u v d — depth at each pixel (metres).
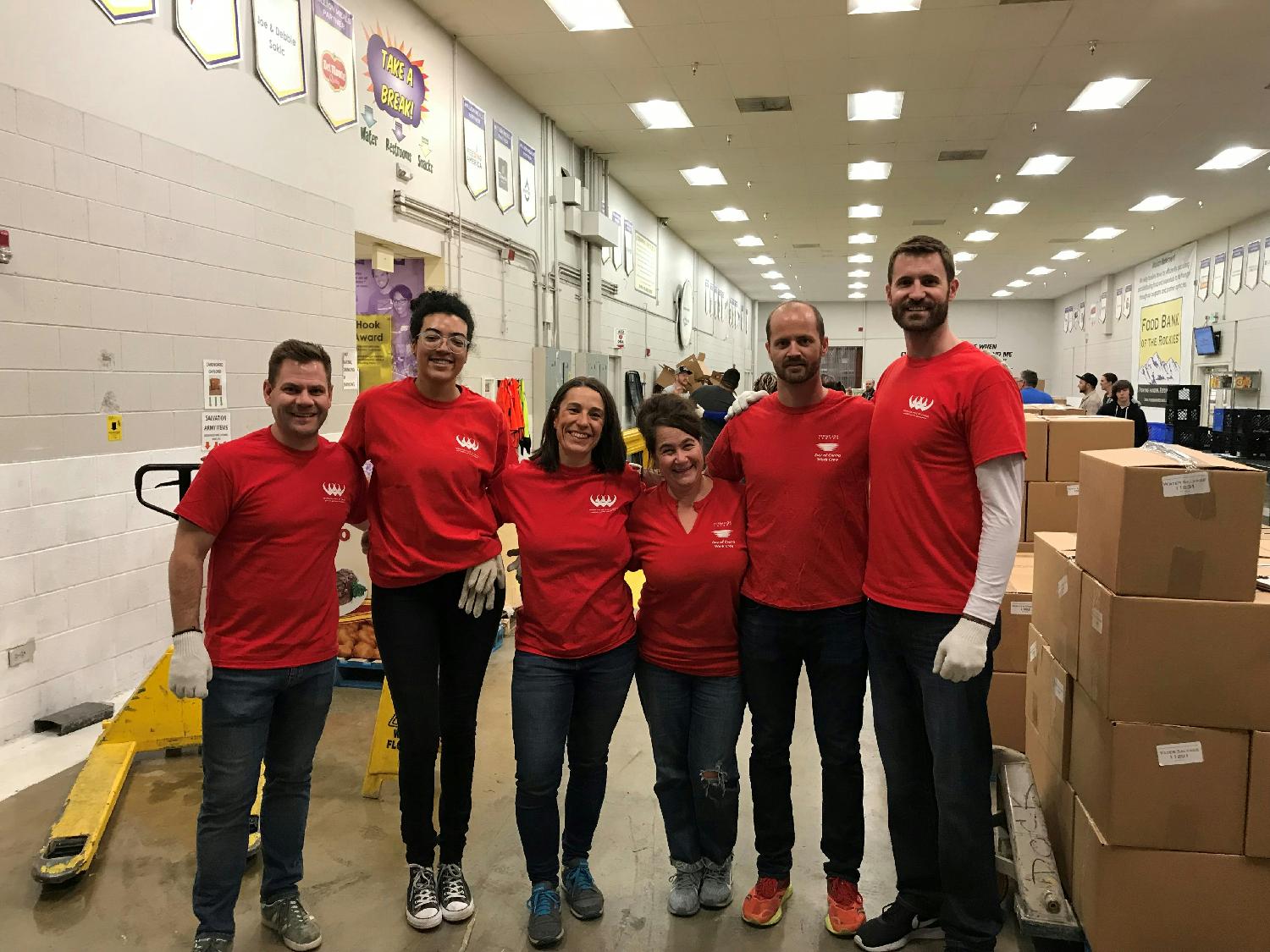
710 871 2.13
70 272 3.07
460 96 6.16
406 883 2.23
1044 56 6.29
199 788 2.73
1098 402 9.66
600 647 1.98
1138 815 1.73
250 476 1.77
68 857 2.22
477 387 6.56
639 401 11.20
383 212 5.16
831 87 6.96
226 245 3.82
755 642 1.98
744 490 2.06
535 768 1.96
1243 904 1.70
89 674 3.25
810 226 13.00
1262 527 1.66
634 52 6.30
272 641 1.81
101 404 3.22
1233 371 12.71
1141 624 1.72
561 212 8.38
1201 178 9.87
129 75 3.29
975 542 1.76
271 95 4.10
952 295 1.84
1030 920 1.89
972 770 1.77
